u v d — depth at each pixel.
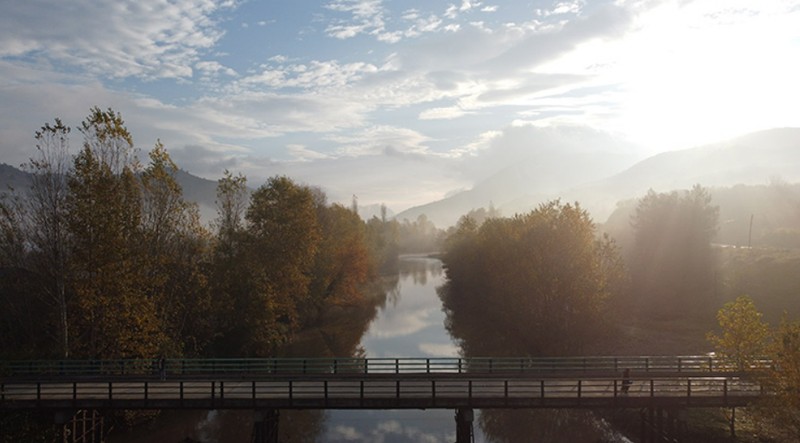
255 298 49.81
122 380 33.25
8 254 37.84
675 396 29.91
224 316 51.25
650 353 50.28
